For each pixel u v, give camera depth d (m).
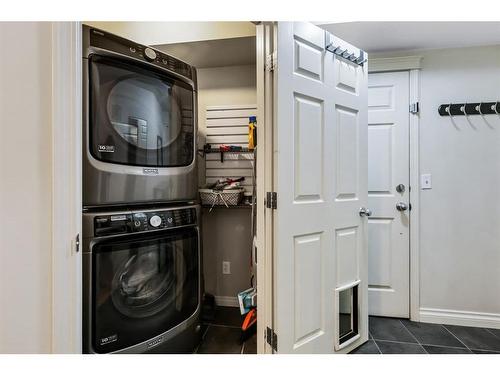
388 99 2.11
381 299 2.11
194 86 1.62
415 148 2.06
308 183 1.43
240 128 2.20
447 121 2.03
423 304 2.05
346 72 1.63
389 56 2.09
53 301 0.84
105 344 1.16
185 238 1.52
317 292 1.47
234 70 2.25
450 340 1.77
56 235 0.84
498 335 1.83
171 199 1.46
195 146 1.63
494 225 1.96
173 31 1.84
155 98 1.38
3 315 0.84
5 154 0.83
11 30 0.83
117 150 1.23
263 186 1.36
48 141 0.83
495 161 1.96
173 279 1.45
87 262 1.12
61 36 0.85
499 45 1.96
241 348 1.65
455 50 2.02
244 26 1.77
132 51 1.28
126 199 1.26
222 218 2.31
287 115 1.33
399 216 2.09
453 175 2.02
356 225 1.69
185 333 1.50
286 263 1.33
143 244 1.30
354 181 1.69
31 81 0.83
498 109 1.94
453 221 2.02
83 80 1.13
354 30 1.78
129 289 1.26
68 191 0.87
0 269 0.84
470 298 1.98
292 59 1.35
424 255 2.06
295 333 1.37
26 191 0.83
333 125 1.55
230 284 2.30
